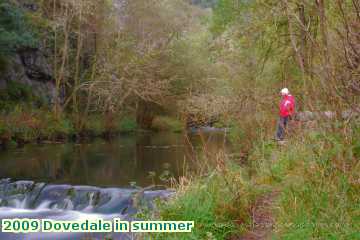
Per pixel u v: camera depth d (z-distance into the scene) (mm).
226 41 15945
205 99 13867
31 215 10133
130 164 15188
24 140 20766
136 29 27719
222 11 16578
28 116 21625
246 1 14641
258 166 7418
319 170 4539
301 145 5883
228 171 5906
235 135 10508
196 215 5016
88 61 28547
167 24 28781
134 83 25234
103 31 26500
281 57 10977
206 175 6422
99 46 26984
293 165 6230
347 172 4277
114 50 26641
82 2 23125
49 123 22922
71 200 10805
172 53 29094
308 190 4613
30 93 24375
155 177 12727
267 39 12492
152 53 25953
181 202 5320
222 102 13203
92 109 28406
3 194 11508
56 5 25922
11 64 23516
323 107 4102
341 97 3789
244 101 10219
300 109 5258
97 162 15805
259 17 12164
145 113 33719
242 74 13406
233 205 5262
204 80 26438
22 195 11359
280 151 7531
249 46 13859
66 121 24250
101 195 10750
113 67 25344
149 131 32469
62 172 13789
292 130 6500
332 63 3678
